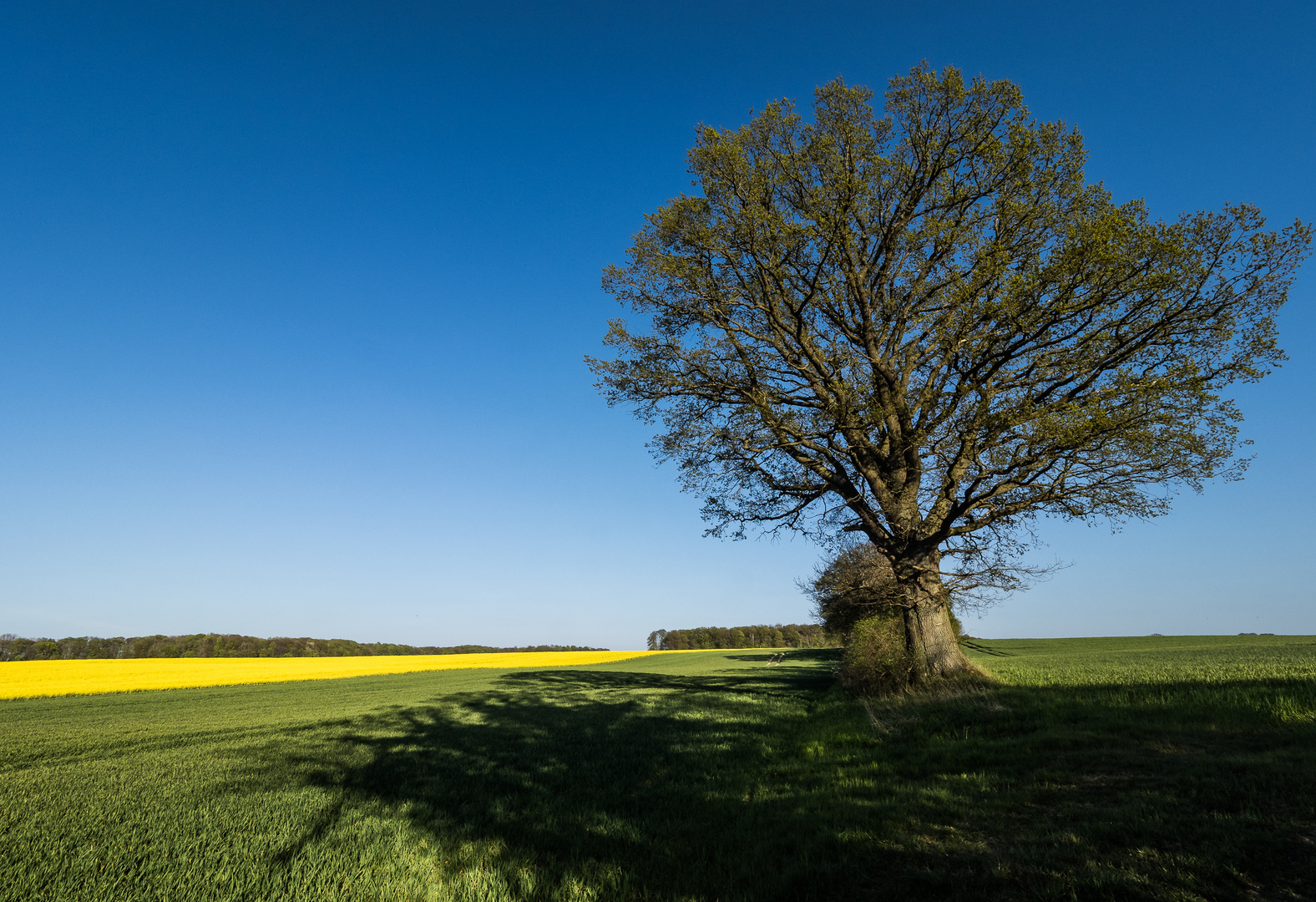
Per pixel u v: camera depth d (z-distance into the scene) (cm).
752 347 1828
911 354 1764
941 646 1566
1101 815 602
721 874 580
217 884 595
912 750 1009
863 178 1711
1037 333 1393
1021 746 916
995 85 1617
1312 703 933
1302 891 423
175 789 997
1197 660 2666
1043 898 454
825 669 4272
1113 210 1434
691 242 1720
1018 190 1605
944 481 1555
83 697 3347
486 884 577
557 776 1048
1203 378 1266
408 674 5094
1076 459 1384
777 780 944
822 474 1752
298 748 1415
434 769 1134
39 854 686
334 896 563
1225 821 537
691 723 1606
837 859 584
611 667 5841
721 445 1816
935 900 484
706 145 1694
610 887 566
